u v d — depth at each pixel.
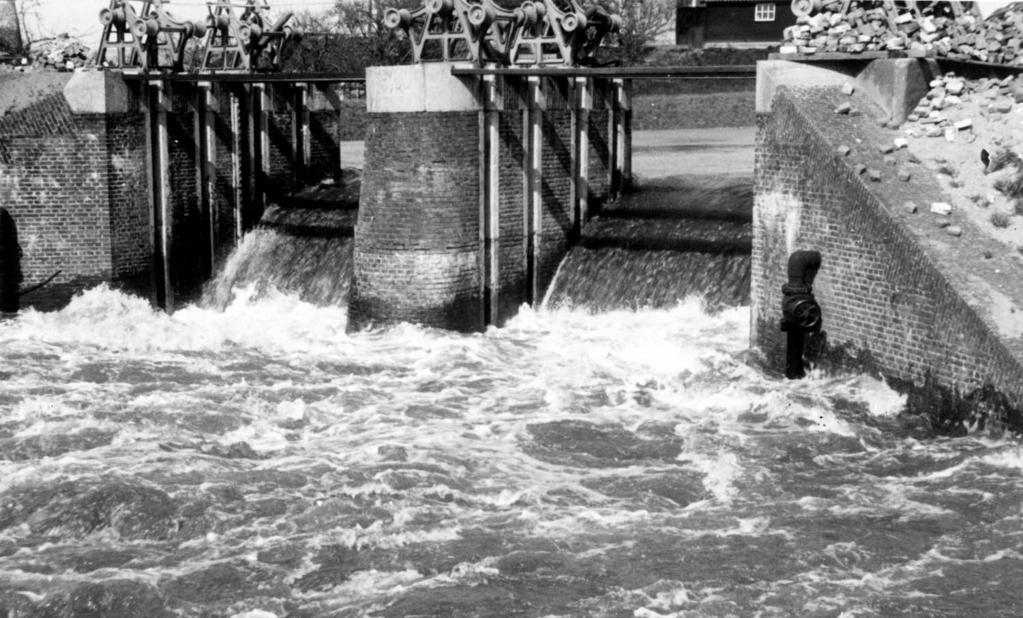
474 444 26.67
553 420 27.98
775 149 30.25
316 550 21.61
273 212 45.97
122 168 42.59
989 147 29.03
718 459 25.19
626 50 71.50
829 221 28.78
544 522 22.48
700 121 61.81
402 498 23.62
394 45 69.75
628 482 24.23
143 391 31.06
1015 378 24.33
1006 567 20.45
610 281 38.12
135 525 22.70
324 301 41.75
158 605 19.89
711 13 73.75
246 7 46.59
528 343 35.50
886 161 28.77
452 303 37.16
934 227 27.09
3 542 22.33
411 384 31.50
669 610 19.39
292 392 30.83
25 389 31.12
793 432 26.55
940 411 26.08
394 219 37.00
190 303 44.84
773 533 21.83
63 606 19.92
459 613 19.47
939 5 32.94
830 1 31.73
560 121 39.44
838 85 30.61
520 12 38.19
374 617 19.44
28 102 41.84
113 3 44.53
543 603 19.69
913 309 26.62
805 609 19.30
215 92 44.84
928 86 30.58
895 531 21.73
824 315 29.12
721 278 35.66
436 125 36.56
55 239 42.06
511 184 38.44
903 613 19.12
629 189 41.19
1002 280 25.81
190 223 44.91
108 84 41.91
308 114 47.19
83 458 25.83
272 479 24.58
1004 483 23.30
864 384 27.92
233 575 20.80
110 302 42.41
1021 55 32.03
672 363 32.06
